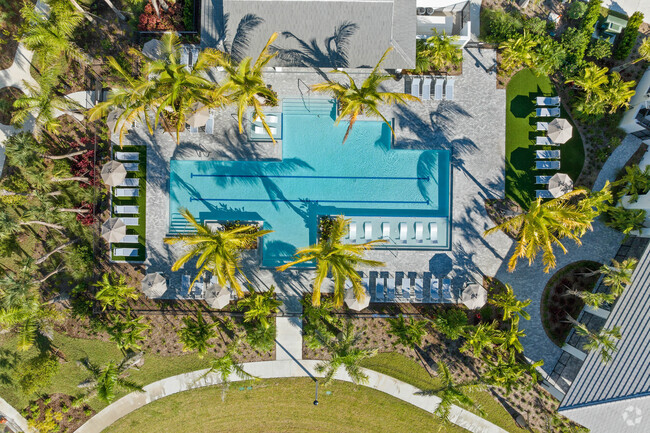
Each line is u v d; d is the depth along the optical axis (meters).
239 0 20.09
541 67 21.16
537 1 22.08
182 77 17.22
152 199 22.66
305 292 22.66
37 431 23.38
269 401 23.14
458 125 22.52
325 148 22.81
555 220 17.92
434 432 22.97
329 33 20.42
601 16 22.14
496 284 22.52
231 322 22.72
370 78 17.72
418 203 22.83
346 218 22.72
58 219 22.19
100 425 23.28
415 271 22.61
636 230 21.25
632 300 20.00
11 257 22.88
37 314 20.38
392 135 22.50
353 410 23.09
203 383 23.05
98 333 23.00
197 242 18.44
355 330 22.70
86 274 22.58
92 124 22.62
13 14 22.92
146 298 22.70
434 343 22.72
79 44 22.69
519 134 22.50
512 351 19.89
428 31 22.52
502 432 22.72
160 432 23.31
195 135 22.61
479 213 22.58
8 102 22.92
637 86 22.14
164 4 22.05
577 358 21.23
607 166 22.39
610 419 19.98
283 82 22.42
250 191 22.88
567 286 22.34
